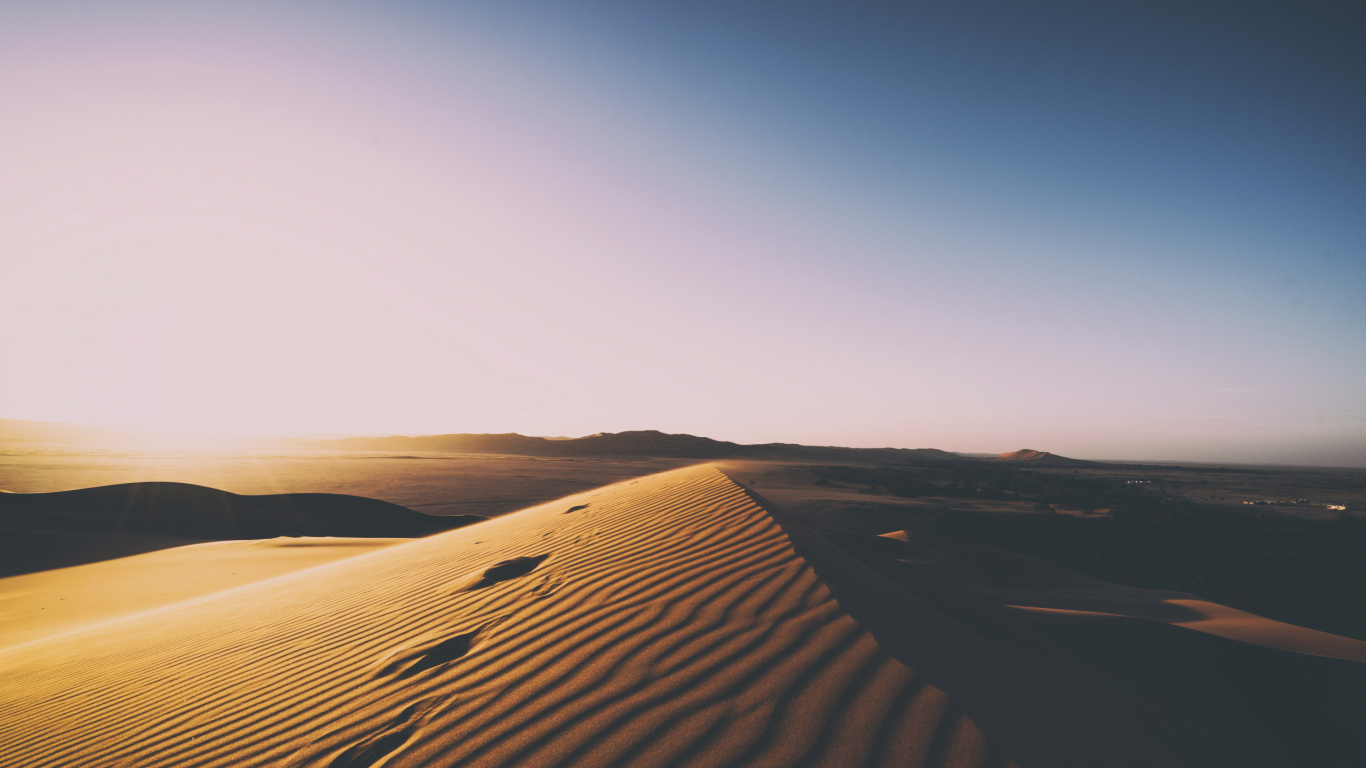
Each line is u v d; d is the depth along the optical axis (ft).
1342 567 69.10
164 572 54.70
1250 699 24.06
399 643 14.79
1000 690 11.54
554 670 11.67
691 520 21.67
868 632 11.67
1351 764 19.34
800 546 17.17
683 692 10.25
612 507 27.53
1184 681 24.98
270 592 27.02
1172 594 54.90
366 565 28.96
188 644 19.31
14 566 65.62
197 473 180.75
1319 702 23.56
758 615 12.87
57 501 89.25
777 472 263.29
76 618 40.22
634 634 12.71
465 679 11.89
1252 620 39.91
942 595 27.55
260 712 12.35
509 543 24.56
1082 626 29.48
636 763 8.55
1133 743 11.90
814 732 8.84
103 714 14.08
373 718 10.98
